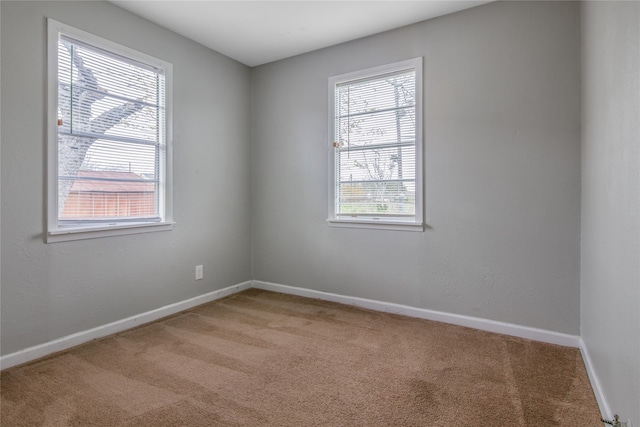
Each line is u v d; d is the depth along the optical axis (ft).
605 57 5.26
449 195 9.18
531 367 6.82
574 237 7.73
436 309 9.47
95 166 8.27
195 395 5.86
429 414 5.35
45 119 7.25
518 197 8.33
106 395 5.83
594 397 5.78
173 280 10.08
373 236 10.42
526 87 8.18
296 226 11.95
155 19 9.23
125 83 8.84
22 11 6.86
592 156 6.37
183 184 10.30
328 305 10.82
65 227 7.71
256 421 5.19
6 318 6.77
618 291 4.51
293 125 11.91
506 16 8.36
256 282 12.91
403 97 9.91
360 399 5.76
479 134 8.75
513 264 8.42
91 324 8.14
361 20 9.37
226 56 11.74
